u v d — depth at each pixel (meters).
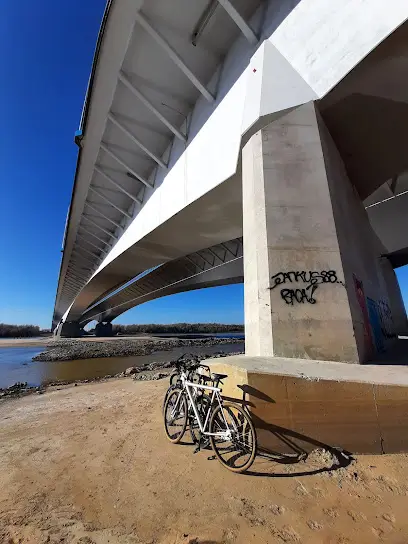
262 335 6.10
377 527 2.61
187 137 12.77
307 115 7.36
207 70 11.25
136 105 13.16
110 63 11.05
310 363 5.09
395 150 10.22
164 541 2.56
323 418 3.85
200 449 4.38
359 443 3.78
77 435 5.57
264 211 6.73
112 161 17.38
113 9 9.20
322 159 7.01
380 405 3.88
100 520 2.90
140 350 37.00
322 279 6.18
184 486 3.42
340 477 3.34
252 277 6.78
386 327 11.86
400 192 15.87
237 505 3.00
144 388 10.48
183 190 12.47
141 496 3.29
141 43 10.45
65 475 3.91
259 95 7.67
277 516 2.81
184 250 20.50
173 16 9.54
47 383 15.14
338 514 2.79
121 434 5.42
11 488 3.62
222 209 12.42
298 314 5.97
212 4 9.09
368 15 6.35
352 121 8.41
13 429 6.31
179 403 4.89
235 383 4.24
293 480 3.34
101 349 39.47
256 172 7.25
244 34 8.83
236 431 3.69
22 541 2.63
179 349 39.81
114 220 24.92
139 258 23.84
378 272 13.37
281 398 3.90
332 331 5.85
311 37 7.43
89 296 51.75
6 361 29.47
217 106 10.52
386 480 3.26
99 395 9.79
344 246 6.85
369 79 6.88
